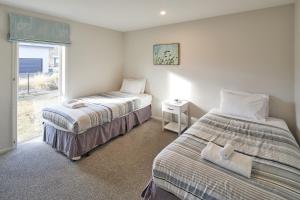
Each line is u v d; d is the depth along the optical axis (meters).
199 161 1.39
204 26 3.19
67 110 2.59
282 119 2.62
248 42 2.80
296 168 1.34
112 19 3.26
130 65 4.41
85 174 2.08
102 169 2.19
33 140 2.95
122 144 2.88
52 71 3.34
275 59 2.62
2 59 2.45
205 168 1.29
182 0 2.35
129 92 4.12
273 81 2.67
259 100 2.62
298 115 2.30
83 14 2.95
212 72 3.20
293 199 1.02
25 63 2.95
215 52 3.12
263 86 2.76
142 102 3.72
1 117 2.51
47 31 2.90
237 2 2.41
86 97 3.53
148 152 2.63
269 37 2.63
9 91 2.55
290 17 2.46
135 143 2.92
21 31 2.57
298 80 2.27
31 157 2.43
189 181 1.25
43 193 1.76
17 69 2.61
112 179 2.00
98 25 3.74
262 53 2.71
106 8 2.66
